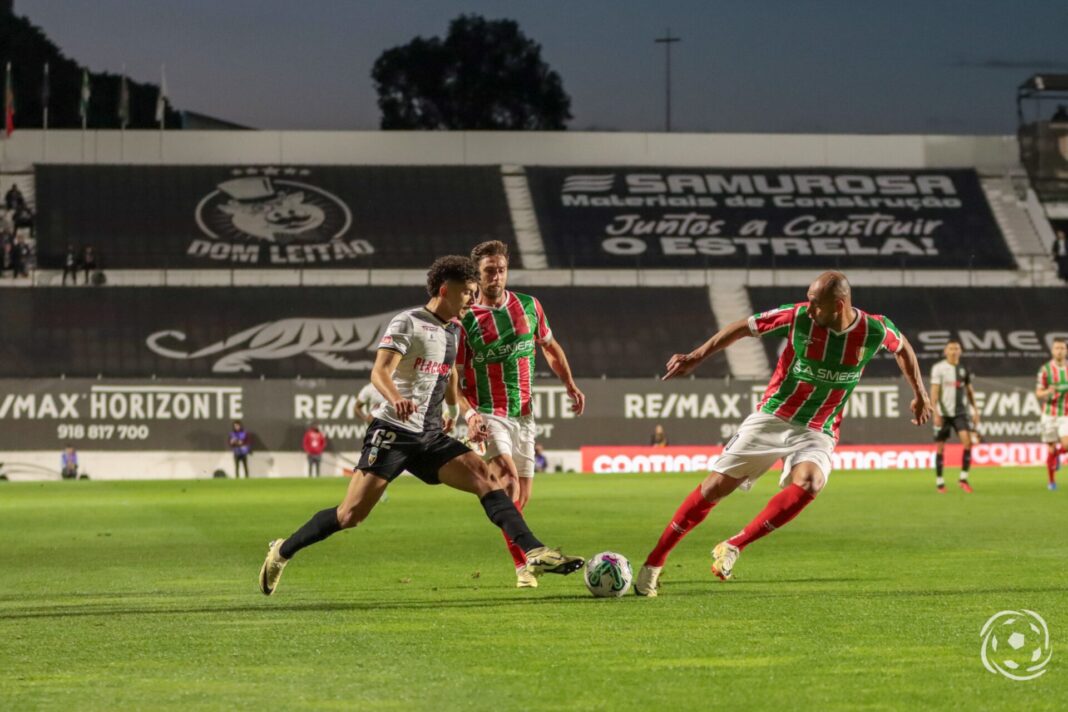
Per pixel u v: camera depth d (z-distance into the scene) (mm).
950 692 6836
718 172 74250
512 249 68500
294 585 12289
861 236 70562
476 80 97938
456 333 10648
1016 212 73188
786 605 10289
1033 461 53375
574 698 6707
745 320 11477
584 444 53562
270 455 52844
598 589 10945
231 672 7488
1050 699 6664
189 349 57344
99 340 57406
